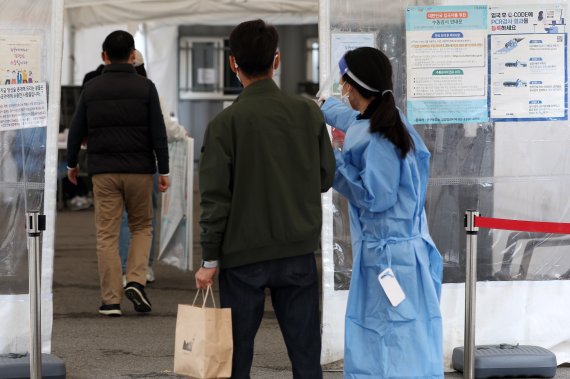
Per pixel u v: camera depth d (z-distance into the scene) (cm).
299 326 688
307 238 678
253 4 1920
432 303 745
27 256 948
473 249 868
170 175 1503
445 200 1001
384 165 723
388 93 736
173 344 1095
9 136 940
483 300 1005
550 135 1005
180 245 1475
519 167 1005
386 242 739
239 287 675
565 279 1013
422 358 736
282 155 671
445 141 995
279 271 677
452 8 984
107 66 1202
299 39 3503
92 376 956
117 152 1195
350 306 752
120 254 1421
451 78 991
